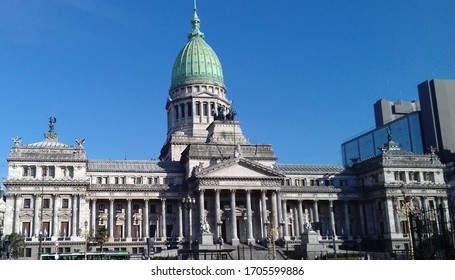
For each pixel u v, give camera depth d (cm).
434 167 15888
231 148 15200
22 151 13550
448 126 17312
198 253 10950
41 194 13262
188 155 14725
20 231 12950
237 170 13975
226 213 14238
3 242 12669
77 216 13375
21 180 13162
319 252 11462
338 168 17112
